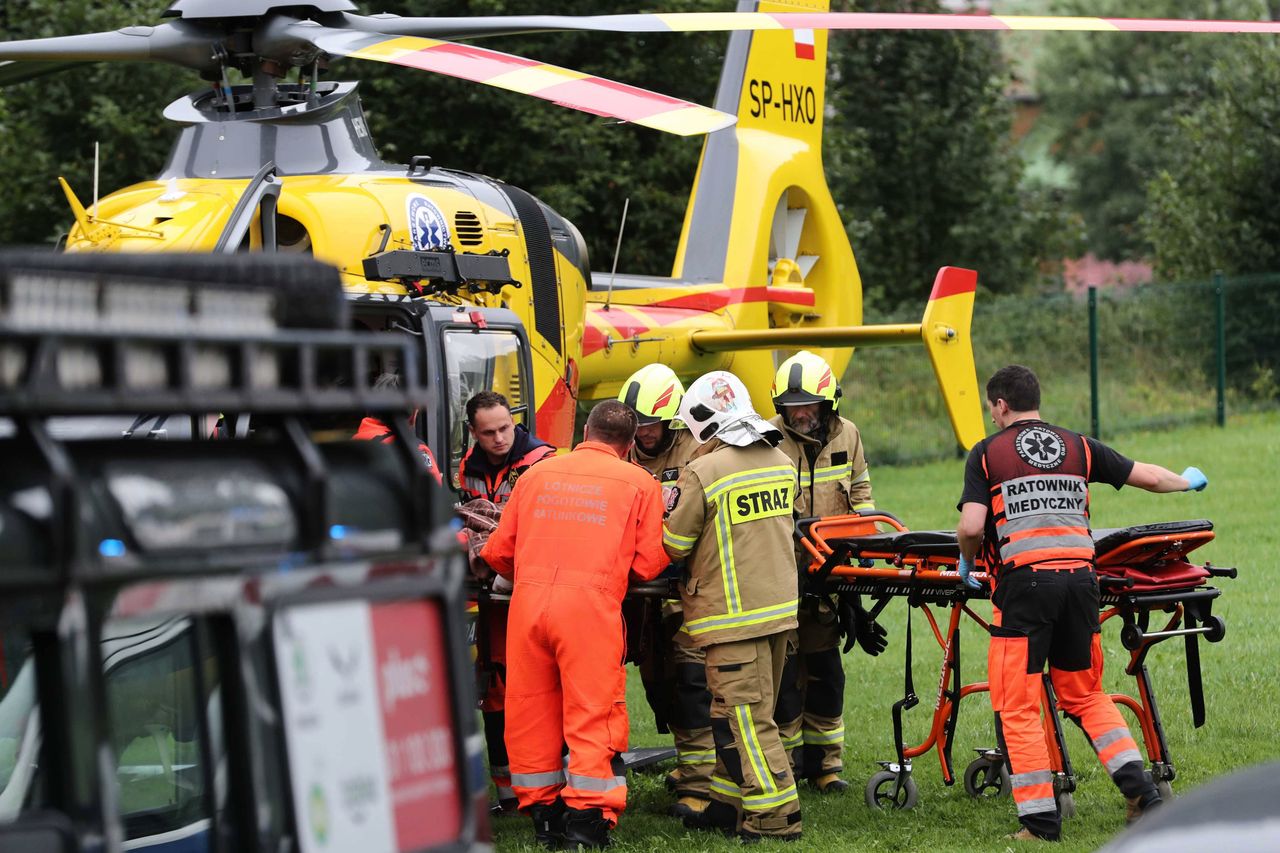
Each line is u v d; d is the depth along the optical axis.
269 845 5.00
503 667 13.55
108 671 8.16
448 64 12.45
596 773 12.19
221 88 16.38
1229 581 23.94
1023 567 12.29
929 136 58.06
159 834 7.80
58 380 4.75
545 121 39.09
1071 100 108.88
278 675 5.08
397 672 5.44
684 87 43.44
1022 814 12.42
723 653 12.63
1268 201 55.38
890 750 15.99
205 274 5.64
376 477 5.63
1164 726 16.27
